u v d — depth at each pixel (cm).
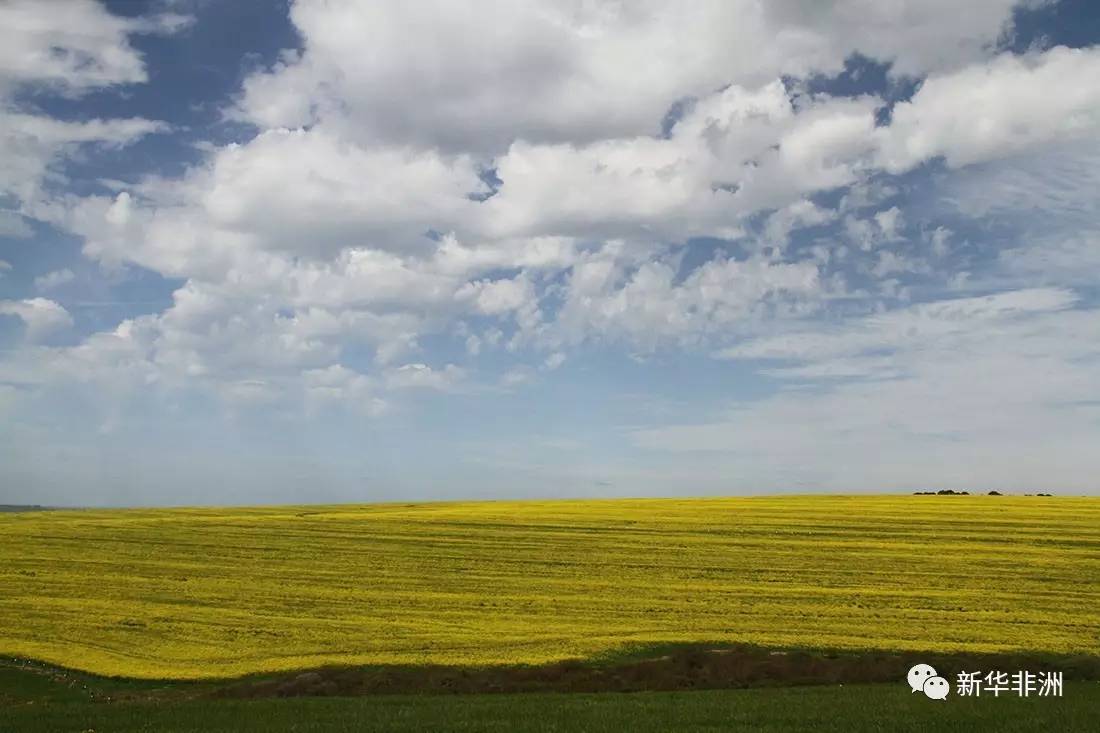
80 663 3256
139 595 4375
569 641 3409
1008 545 5238
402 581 4628
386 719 2305
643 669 3089
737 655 3184
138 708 2516
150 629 3728
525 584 4494
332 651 3353
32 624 3816
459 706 2500
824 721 2212
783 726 2161
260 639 3547
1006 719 2205
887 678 2994
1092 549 5078
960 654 3152
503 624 3703
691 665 3141
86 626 3781
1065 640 3291
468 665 3130
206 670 3169
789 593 4147
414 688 2948
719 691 2794
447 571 4859
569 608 3966
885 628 3497
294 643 3478
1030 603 3881
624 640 3381
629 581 4503
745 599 4050
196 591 4447
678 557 5094
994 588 4178
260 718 2345
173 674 3130
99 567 5084
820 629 3500
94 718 2367
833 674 3025
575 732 2111
